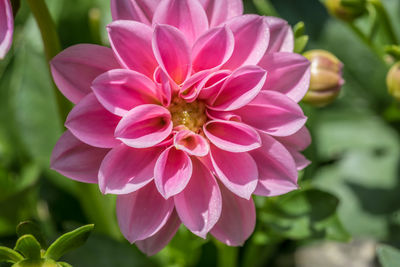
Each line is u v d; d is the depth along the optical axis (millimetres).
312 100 466
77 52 404
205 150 405
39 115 527
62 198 544
